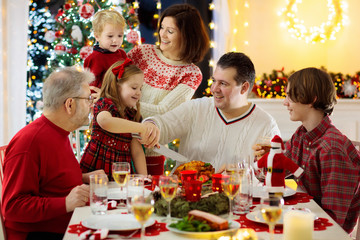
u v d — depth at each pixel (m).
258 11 5.52
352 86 5.19
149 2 5.45
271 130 2.50
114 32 3.26
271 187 1.78
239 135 2.49
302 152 2.24
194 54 2.93
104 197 1.70
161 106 2.83
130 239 1.43
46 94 2.01
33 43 5.48
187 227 1.45
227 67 2.35
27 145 1.93
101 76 3.26
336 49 5.46
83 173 2.37
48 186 2.01
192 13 2.89
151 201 1.38
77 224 1.60
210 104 2.59
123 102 2.46
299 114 2.18
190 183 1.76
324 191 1.99
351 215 2.12
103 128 2.32
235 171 1.79
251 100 5.12
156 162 2.99
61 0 5.51
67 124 2.05
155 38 5.48
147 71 2.97
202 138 2.55
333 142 2.03
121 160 2.44
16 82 4.91
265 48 5.54
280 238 1.44
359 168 2.06
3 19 4.84
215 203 1.66
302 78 2.14
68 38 4.68
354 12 5.27
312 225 1.38
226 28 5.36
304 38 5.48
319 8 5.47
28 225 1.95
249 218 1.61
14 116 4.90
